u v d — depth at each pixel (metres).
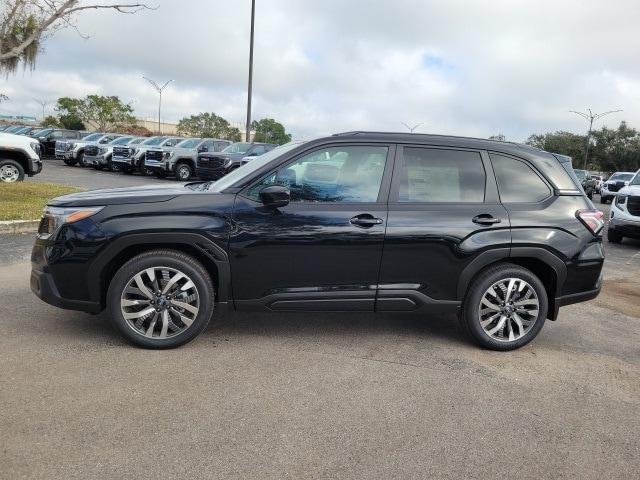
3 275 6.60
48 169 24.95
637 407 3.98
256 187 4.58
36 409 3.43
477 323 4.88
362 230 4.56
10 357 4.18
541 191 5.04
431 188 4.82
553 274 4.97
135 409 3.50
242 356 4.46
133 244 4.36
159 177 24.95
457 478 2.98
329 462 3.05
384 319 5.65
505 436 3.45
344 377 4.17
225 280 4.50
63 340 4.58
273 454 3.09
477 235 4.74
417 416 3.63
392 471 3.00
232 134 79.25
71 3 10.70
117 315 4.40
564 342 5.34
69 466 2.87
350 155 4.74
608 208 26.38
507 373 4.46
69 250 4.34
